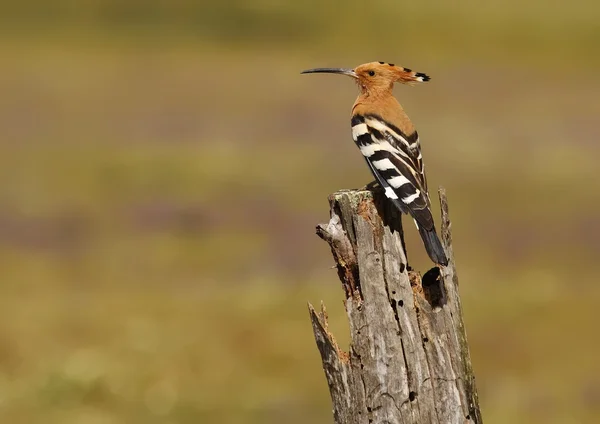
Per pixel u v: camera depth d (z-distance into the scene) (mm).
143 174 33781
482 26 71188
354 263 7363
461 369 7047
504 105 47500
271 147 38156
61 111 46438
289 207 29469
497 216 28000
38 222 28000
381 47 67750
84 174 33875
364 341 7074
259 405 16062
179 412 15758
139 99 49844
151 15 74938
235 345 18469
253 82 55812
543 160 35312
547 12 73375
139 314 20266
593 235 26031
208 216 28453
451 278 7238
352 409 7078
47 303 20953
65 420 15539
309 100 49625
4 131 41500
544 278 22188
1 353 17922
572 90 52250
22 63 60812
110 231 27141
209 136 40406
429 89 52531
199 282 22594
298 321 19734
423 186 9445
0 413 15508
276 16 75000
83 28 71938
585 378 16719
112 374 16875
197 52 66188
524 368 17203
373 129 10008
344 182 32656
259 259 24328
